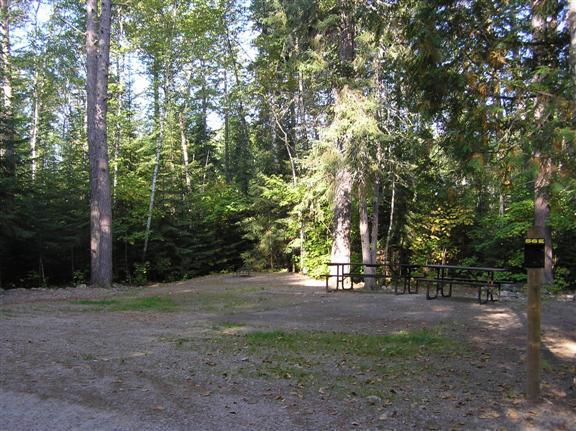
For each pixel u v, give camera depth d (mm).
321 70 14883
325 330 8445
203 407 4676
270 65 21156
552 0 5590
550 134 4863
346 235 17359
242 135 29609
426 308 10727
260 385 5352
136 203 21766
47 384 5273
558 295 13570
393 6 7637
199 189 25250
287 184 20781
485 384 5469
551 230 15430
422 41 6027
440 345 7250
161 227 22031
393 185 16266
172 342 7375
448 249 20547
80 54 26062
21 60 22922
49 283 20250
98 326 8688
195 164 25578
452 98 6113
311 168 16516
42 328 8344
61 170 21453
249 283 17453
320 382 5488
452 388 5328
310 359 6457
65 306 11312
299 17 15133
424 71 6152
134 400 4832
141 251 21672
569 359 6508
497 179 5598
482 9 6062
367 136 13648
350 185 15656
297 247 21594
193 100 25453
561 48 5922
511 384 5465
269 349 6984
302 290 14883
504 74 6004
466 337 7793
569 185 4742
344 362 6324
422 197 17969
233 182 27266
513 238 17031
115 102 24500
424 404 4832
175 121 24641
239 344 7273
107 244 16625
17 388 5133
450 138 6090
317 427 4250
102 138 16531
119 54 23953
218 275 21453
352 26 15242
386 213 19641
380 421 4402
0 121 15352
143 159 23547
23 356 6367
